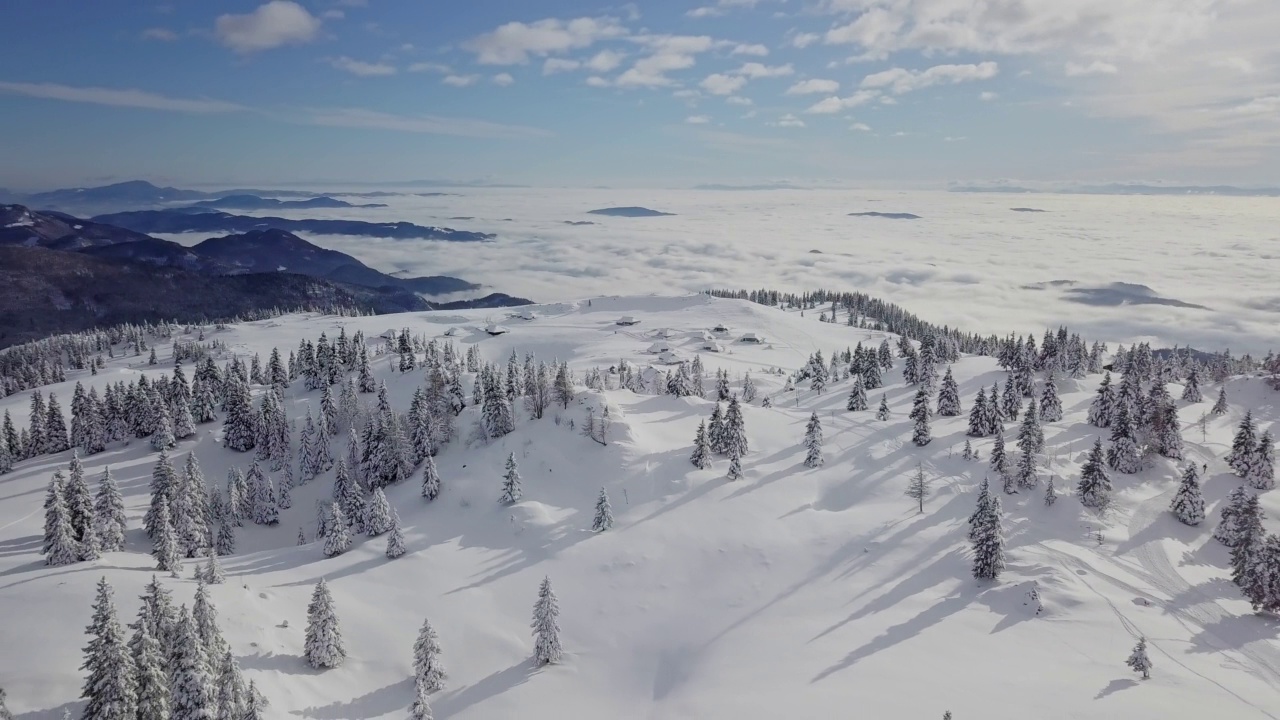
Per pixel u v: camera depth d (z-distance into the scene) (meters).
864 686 57.62
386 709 61.59
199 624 53.16
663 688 66.31
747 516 92.00
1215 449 108.00
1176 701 53.44
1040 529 84.12
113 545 86.50
